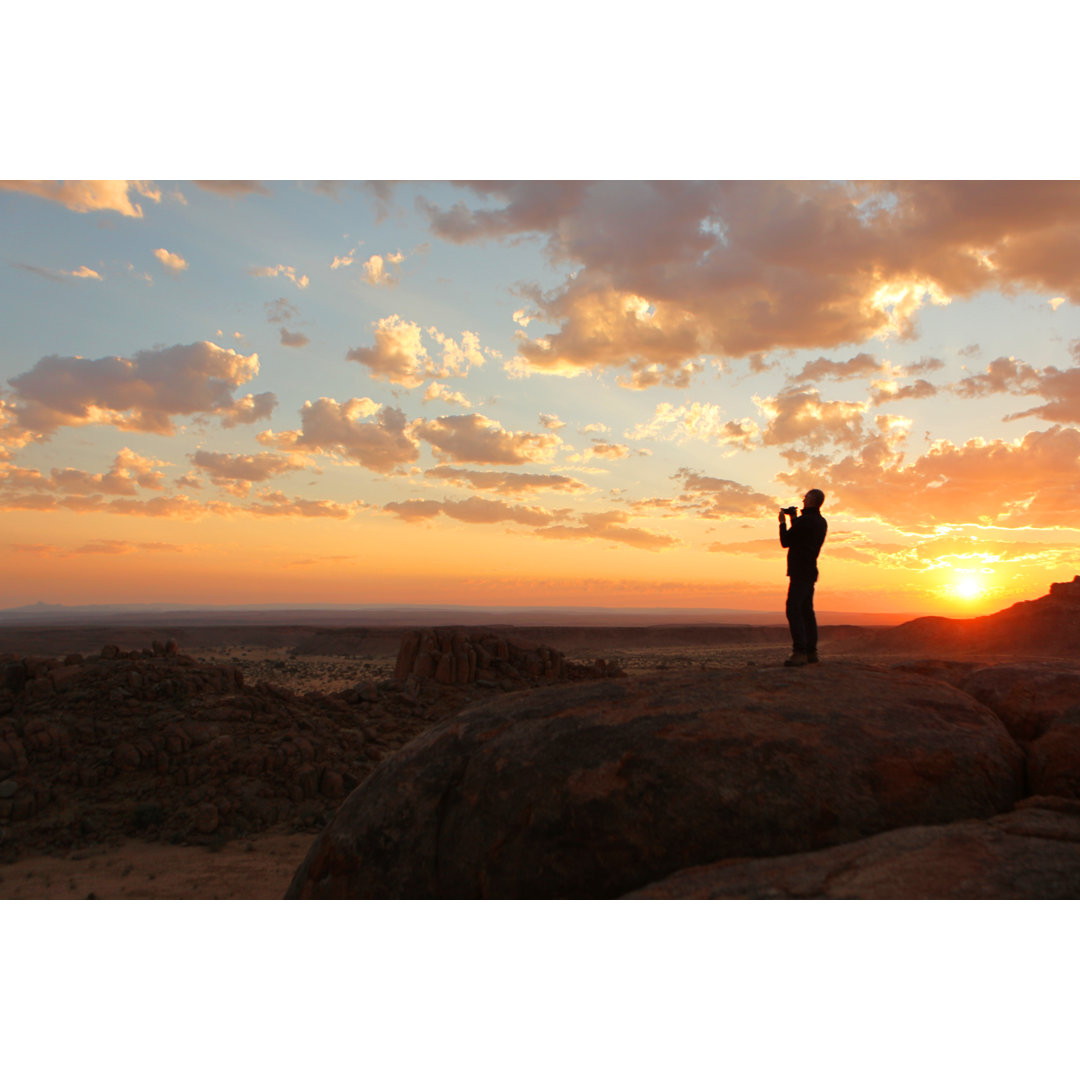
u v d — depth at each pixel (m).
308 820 18.31
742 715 6.63
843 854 5.17
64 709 21.30
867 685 7.41
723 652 134.75
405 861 6.43
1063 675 7.53
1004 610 82.00
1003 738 6.79
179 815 17.78
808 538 8.77
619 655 132.38
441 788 6.77
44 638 134.38
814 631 8.91
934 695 7.25
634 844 5.79
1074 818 5.38
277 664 101.25
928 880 4.50
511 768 6.47
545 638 189.62
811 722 6.55
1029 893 4.20
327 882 6.57
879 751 6.26
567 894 5.74
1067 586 78.88
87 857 15.84
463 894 6.03
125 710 21.53
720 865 5.43
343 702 27.64
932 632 82.31
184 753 20.14
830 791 5.94
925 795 6.04
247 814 18.23
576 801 6.05
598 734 6.55
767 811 5.82
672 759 6.14
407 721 26.95
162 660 25.41
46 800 17.81
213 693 23.91
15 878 14.52
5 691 22.12
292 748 20.89
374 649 141.12
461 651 34.78
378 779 7.19
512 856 5.99
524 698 7.74
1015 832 5.11
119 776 19.09
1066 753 6.41
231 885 14.06
